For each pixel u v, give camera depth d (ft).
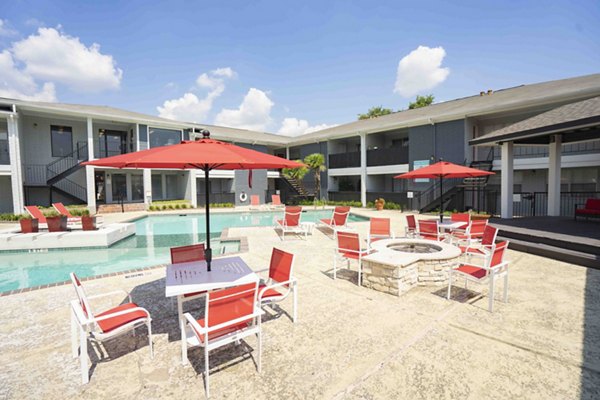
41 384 9.80
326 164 90.74
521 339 12.19
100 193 73.51
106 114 65.51
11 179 62.28
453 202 62.75
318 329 13.28
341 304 16.05
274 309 15.44
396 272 17.16
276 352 11.50
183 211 68.90
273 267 15.39
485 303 15.98
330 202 86.22
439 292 17.78
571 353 11.16
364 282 18.89
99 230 37.14
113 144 75.77
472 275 15.57
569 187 57.41
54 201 67.31
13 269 28.30
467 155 61.21
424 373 10.09
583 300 16.24
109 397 9.18
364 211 68.74
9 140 55.57
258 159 12.75
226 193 86.33
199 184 87.61
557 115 34.19
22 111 59.82
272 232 40.42
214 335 10.11
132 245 37.27
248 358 11.15
